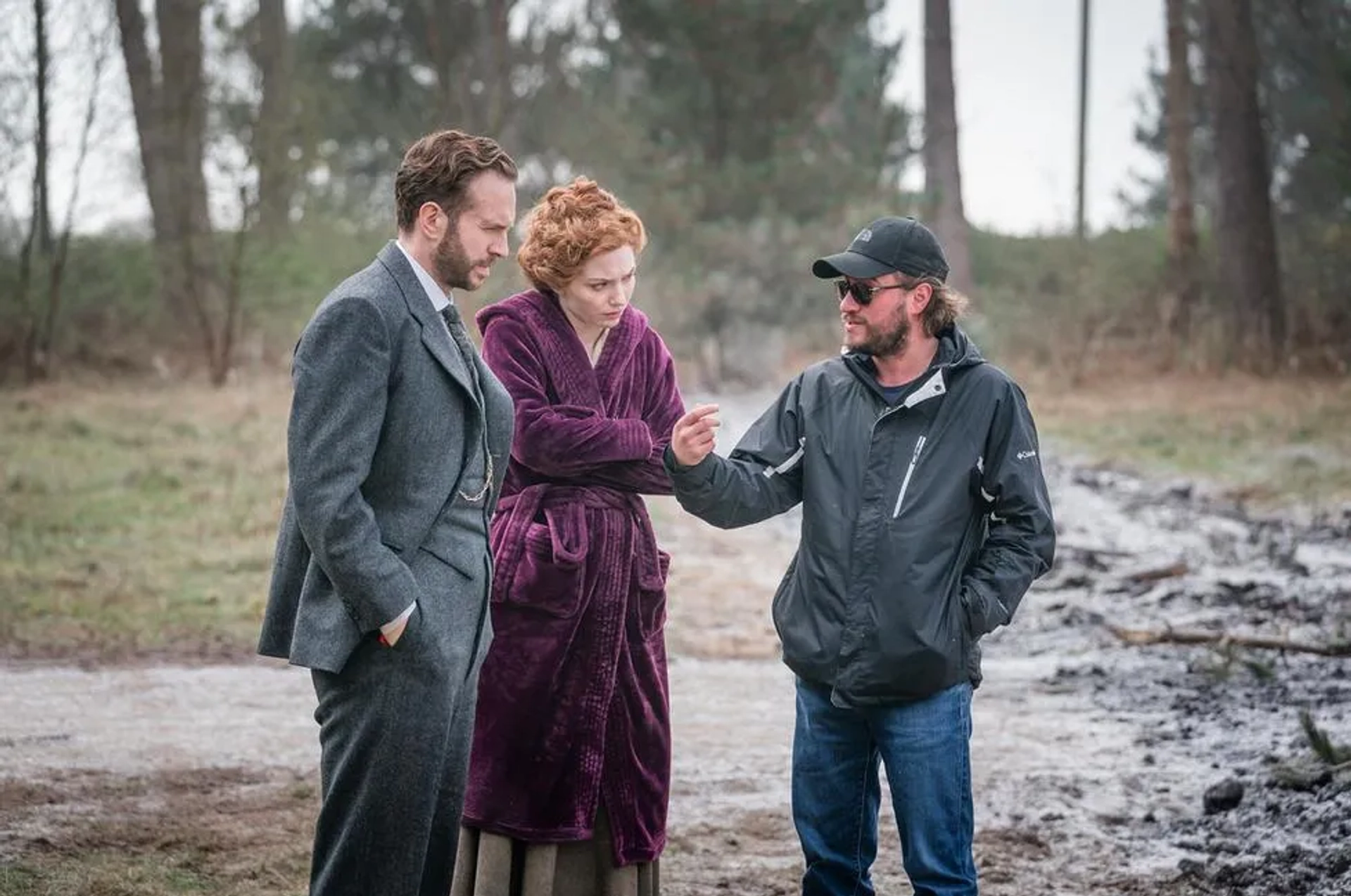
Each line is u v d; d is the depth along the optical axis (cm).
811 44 3709
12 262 3297
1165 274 3881
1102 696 1088
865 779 608
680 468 584
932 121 4491
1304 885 703
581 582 599
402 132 4188
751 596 1497
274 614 550
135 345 3478
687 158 3688
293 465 516
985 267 4706
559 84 4050
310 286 3331
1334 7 3481
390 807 533
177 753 929
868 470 584
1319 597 1368
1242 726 987
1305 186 3956
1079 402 3141
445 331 544
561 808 594
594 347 627
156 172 3347
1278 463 2194
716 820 833
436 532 539
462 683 546
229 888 708
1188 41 3881
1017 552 579
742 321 3631
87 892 692
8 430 2400
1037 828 811
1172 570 1488
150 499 1875
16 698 1052
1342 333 3569
